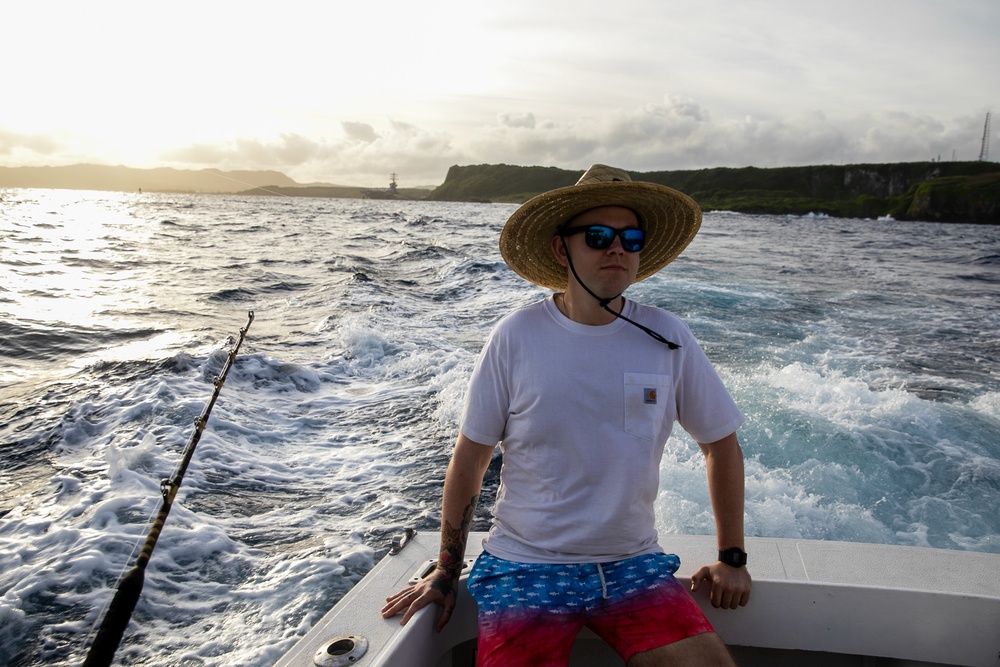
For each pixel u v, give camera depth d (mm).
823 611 1547
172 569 3176
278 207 82688
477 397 1619
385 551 3408
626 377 1524
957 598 1488
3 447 4535
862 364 7234
